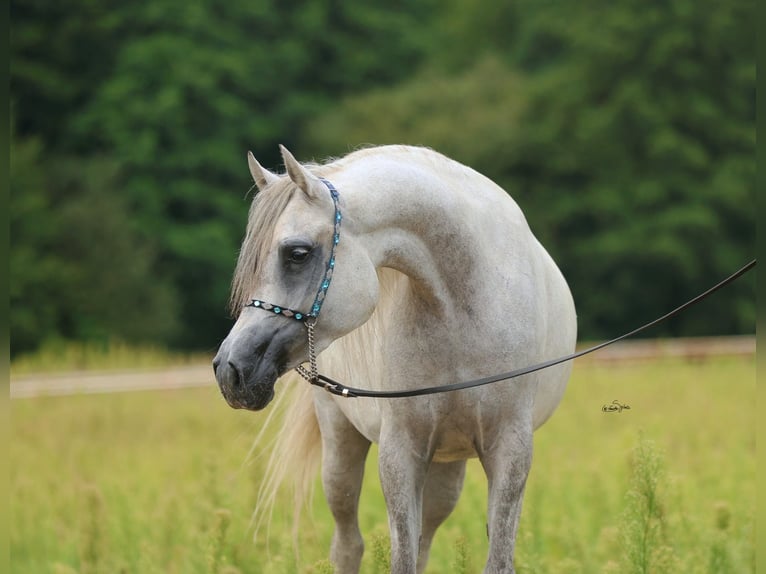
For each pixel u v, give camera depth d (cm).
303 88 4306
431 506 672
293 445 736
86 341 3481
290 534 804
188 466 1115
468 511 852
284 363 525
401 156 575
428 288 558
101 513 809
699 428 1269
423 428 573
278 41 4191
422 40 4591
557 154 3872
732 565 710
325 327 528
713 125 3791
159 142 3844
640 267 3691
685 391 1606
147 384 1972
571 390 1622
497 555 561
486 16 4762
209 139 3847
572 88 3969
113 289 3562
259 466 835
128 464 1201
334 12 4425
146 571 777
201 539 784
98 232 3578
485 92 4147
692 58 3841
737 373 1855
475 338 561
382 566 603
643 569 620
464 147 3909
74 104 4100
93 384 2017
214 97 3838
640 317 3762
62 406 1667
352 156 572
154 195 3766
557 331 621
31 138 3703
